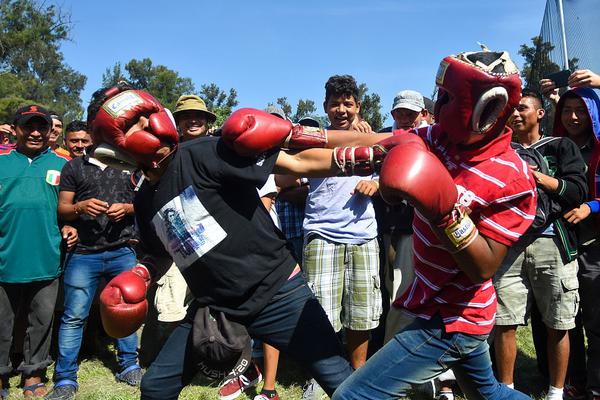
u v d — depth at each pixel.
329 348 2.59
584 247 3.93
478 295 2.45
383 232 4.55
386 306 4.89
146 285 2.79
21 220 4.56
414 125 4.88
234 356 2.59
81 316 4.68
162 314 4.71
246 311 2.57
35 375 4.62
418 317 2.49
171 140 2.42
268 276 2.56
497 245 2.29
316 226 4.26
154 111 2.40
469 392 2.69
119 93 2.47
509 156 2.35
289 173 2.58
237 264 2.51
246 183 2.45
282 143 2.50
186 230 2.50
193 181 2.47
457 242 2.19
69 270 4.72
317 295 4.18
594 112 4.05
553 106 4.56
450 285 2.45
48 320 4.67
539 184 3.71
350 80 4.55
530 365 4.85
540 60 4.71
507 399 2.65
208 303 2.61
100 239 4.75
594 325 3.85
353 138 2.54
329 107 4.63
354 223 4.20
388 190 2.14
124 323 2.64
